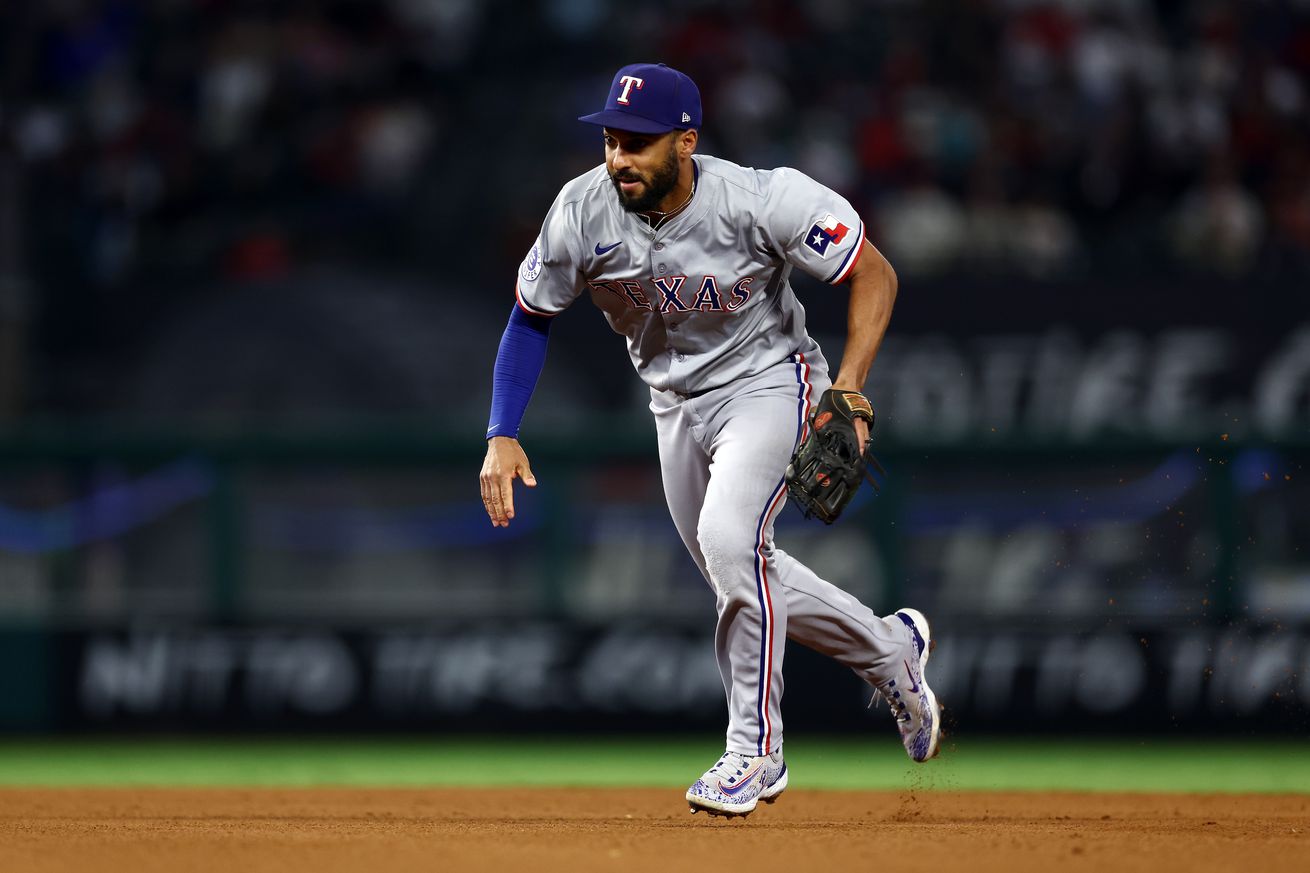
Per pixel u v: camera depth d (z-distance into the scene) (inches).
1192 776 1072.8
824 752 1214.9
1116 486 1295.5
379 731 1314.0
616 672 1304.1
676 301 571.8
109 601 1355.8
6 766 1162.6
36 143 1850.4
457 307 1641.2
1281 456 1266.0
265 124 1863.9
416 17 1962.4
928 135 1756.9
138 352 1624.0
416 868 459.8
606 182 572.7
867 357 566.3
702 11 1899.6
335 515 1384.1
